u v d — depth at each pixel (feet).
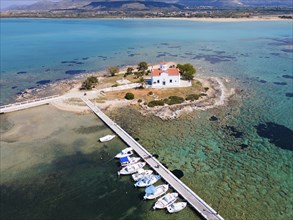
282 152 162.50
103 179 141.59
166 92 252.42
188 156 159.22
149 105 224.74
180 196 125.70
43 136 187.32
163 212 118.42
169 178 136.87
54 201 127.44
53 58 427.33
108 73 327.26
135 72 319.27
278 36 587.68
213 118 205.77
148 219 115.03
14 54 460.96
